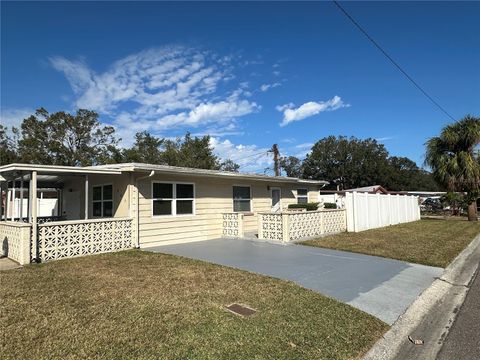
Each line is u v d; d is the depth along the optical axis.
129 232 10.92
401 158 75.75
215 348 4.01
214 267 8.08
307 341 4.23
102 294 5.93
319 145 68.56
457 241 13.02
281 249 10.83
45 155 34.50
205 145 44.28
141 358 3.77
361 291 6.46
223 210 14.39
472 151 23.09
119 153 38.91
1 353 3.86
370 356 4.01
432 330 4.86
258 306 5.41
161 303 5.47
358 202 16.17
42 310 5.15
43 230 8.97
